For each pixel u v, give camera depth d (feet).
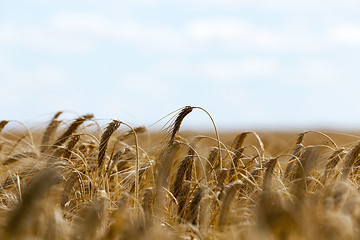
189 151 14.32
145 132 17.99
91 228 9.64
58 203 13.28
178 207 12.80
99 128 17.62
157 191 12.65
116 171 16.05
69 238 9.80
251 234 9.59
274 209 8.58
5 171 17.07
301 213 9.10
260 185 13.16
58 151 15.03
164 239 10.44
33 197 8.71
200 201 11.76
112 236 9.45
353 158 13.05
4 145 18.70
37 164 15.12
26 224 8.53
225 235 10.63
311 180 13.34
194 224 11.65
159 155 14.08
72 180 13.44
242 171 15.05
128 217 11.07
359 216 9.73
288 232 8.86
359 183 14.47
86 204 12.44
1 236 8.47
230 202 11.02
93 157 16.40
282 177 14.48
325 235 9.08
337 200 10.86
